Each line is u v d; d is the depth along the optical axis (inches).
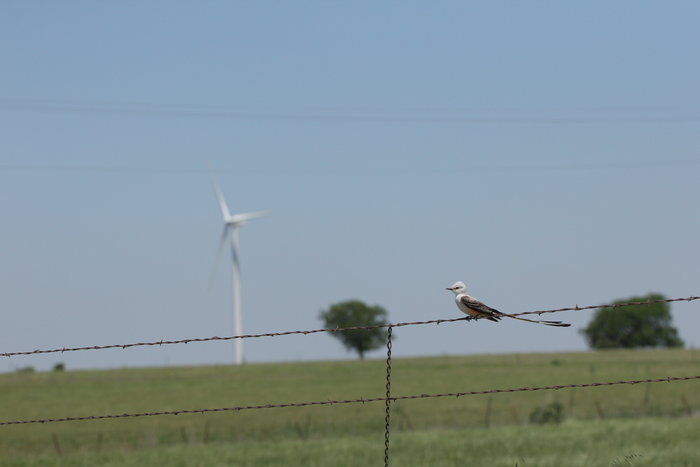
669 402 1873.8
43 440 1663.4
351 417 1935.3
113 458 1090.7
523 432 1226.6
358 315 5334.6
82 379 3134.8
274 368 3501.5
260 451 1131.3
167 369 3567.9
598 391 2181.3
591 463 759.7
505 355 3779.5
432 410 1984.5
